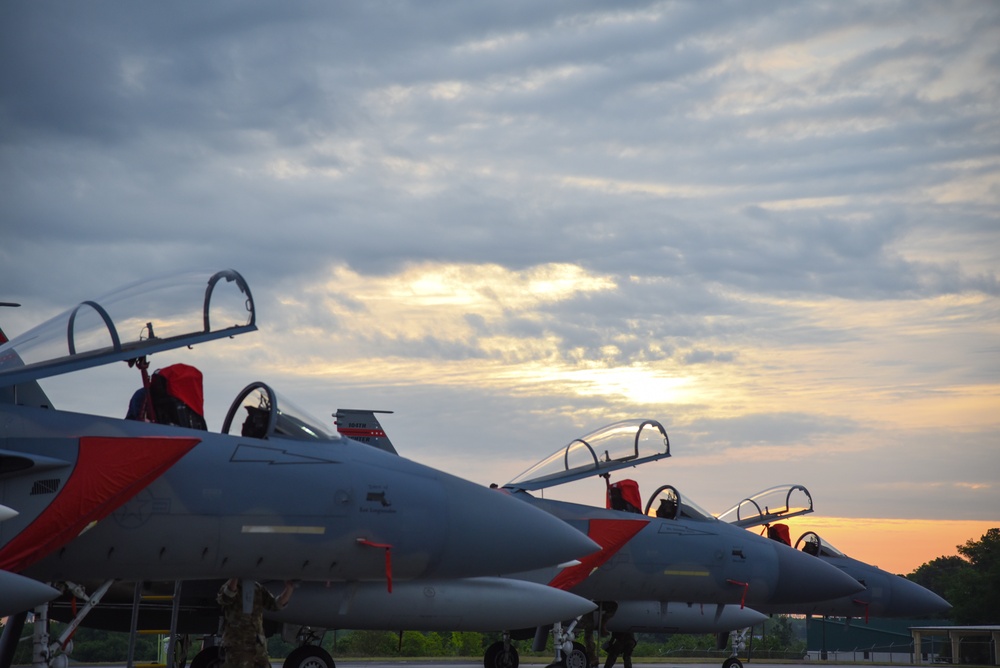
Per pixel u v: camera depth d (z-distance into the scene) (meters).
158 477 11.22
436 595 14.88
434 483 13.17
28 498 10.30
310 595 13.98
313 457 12.43
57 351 11.01
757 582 19.81
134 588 13.57
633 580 18.66
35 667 11.27
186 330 11.81
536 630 18.52
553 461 19.95
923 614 25.11
